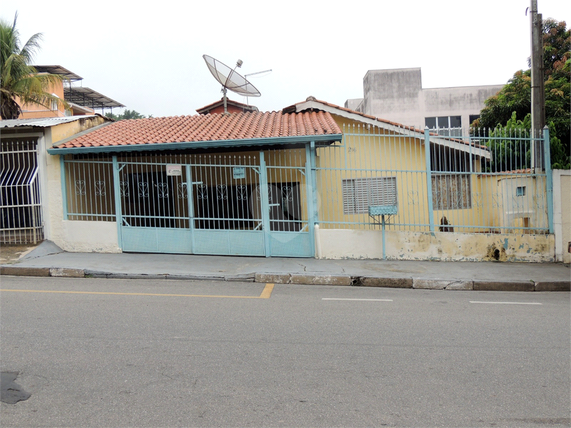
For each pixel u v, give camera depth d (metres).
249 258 10.91
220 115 14.41
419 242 11.02
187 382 4.16
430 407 3.82
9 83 17.41
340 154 12.20
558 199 11.01
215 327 5.77
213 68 14.37
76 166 11.58
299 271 9.46
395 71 33.50
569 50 25.48
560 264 10.77
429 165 11.09
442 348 5.22
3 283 8.19
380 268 10.00
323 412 3.68
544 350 5.22
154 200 11.45
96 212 11.40
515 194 11.23
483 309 7.18
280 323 6.04
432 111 33.19
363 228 11.91
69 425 3.41
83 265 9.44
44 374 4.26
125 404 3.73
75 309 6.45
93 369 4.39
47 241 11.27
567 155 17.92
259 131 11.55
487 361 4.85
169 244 11.20
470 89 33.06
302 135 10.70
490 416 3.69
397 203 11.26
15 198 11.56
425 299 7.91
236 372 4.40
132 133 12.30
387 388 4.15
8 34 17.75
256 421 3.51
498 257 11.00
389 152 12.06
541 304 7.68
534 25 11.77
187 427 3.41
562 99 22.62
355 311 6.82
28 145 11.23
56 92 27.03
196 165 11.12
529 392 4.14
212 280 9.02
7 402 3.74
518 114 23.72
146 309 6.55
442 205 11.20
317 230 10.98
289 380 4.26
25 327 5.57
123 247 11.24
